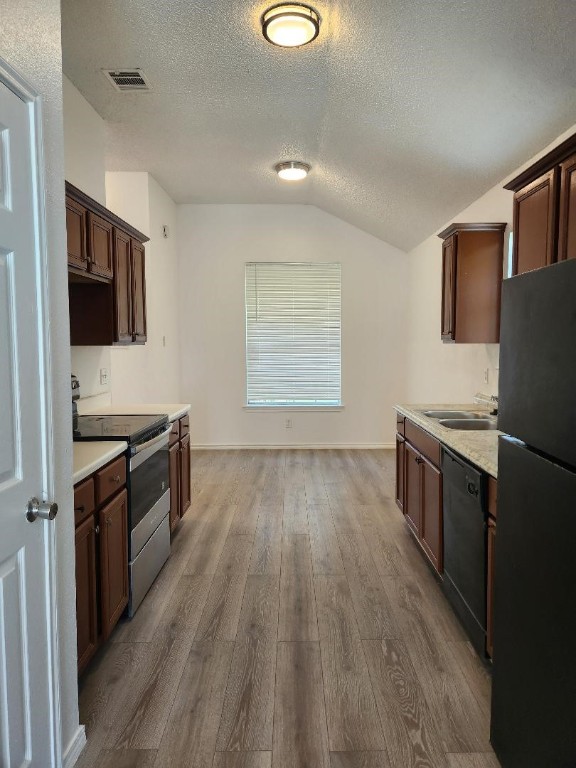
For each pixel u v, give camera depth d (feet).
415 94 8.85
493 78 7.57
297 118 11.24
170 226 18.01
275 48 8.47
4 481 3.92
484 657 6.46
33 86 4.32
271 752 5.13
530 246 6.97
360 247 19.29
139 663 6.60
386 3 6.87
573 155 5.89
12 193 4.01
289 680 6.26
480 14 6.53
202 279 19.20
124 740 5.29
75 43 8.36
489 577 6.23
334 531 11.30
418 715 5.65
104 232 9.23
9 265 3.98
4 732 3.89
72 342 9.80
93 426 8.48
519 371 4.35
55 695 4.62
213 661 6.64
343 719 5.58
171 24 7.84
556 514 3.64
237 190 17.11
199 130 11.94
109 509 6.73
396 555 10.02
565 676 3.52
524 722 4.20
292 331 19.48
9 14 3.99
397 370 19.63
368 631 7.36
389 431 19.83
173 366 18.44
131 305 10.87
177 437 10.93
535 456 3.98
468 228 10.43
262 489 14.52
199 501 13.46
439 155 10.66
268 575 9.17
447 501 7.91
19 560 4.10
